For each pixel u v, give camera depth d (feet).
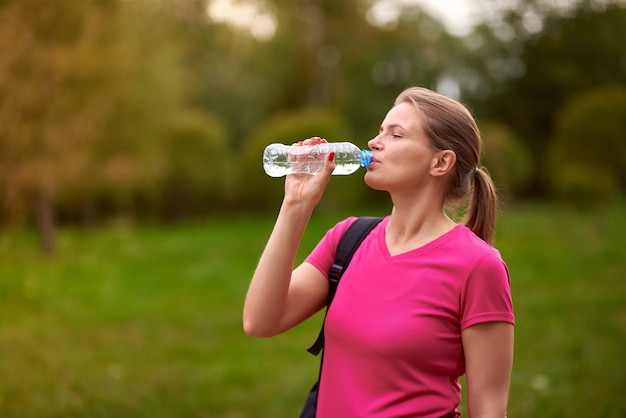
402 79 85.30
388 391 5.88
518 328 24.70
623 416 15.75
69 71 36.58
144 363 22.08
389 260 6.13
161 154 54.80
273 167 7.22
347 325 6.08
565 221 51.55
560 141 52.44
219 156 63.67
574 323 25.09
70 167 38.86
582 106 50.96
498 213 7.33
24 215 37.91
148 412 17.34
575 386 17.85
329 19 80.94
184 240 48.21
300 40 79.46
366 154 6.39
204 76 75.46
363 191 65.10
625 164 49.75
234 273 37.35
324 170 6.31
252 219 60.85
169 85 52.44
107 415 16.87
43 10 34.63
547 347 22.03
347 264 6.44
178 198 63.31
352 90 83.41
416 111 6.31
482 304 5.79
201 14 73.72
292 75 81.25
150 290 33.06
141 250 43.70
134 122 46.03
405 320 5.86
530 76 79.30
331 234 6.78
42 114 36.24
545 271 35.70
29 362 20.66
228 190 64.03
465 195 6.51
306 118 61.41
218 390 19.66
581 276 34.37
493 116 81.46
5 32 33.14
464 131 6.31
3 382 18.53
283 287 6.31
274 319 6.37
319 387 6.35
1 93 33.65
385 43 82.94
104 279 34.12
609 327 24.26
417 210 6.26
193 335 26.02
